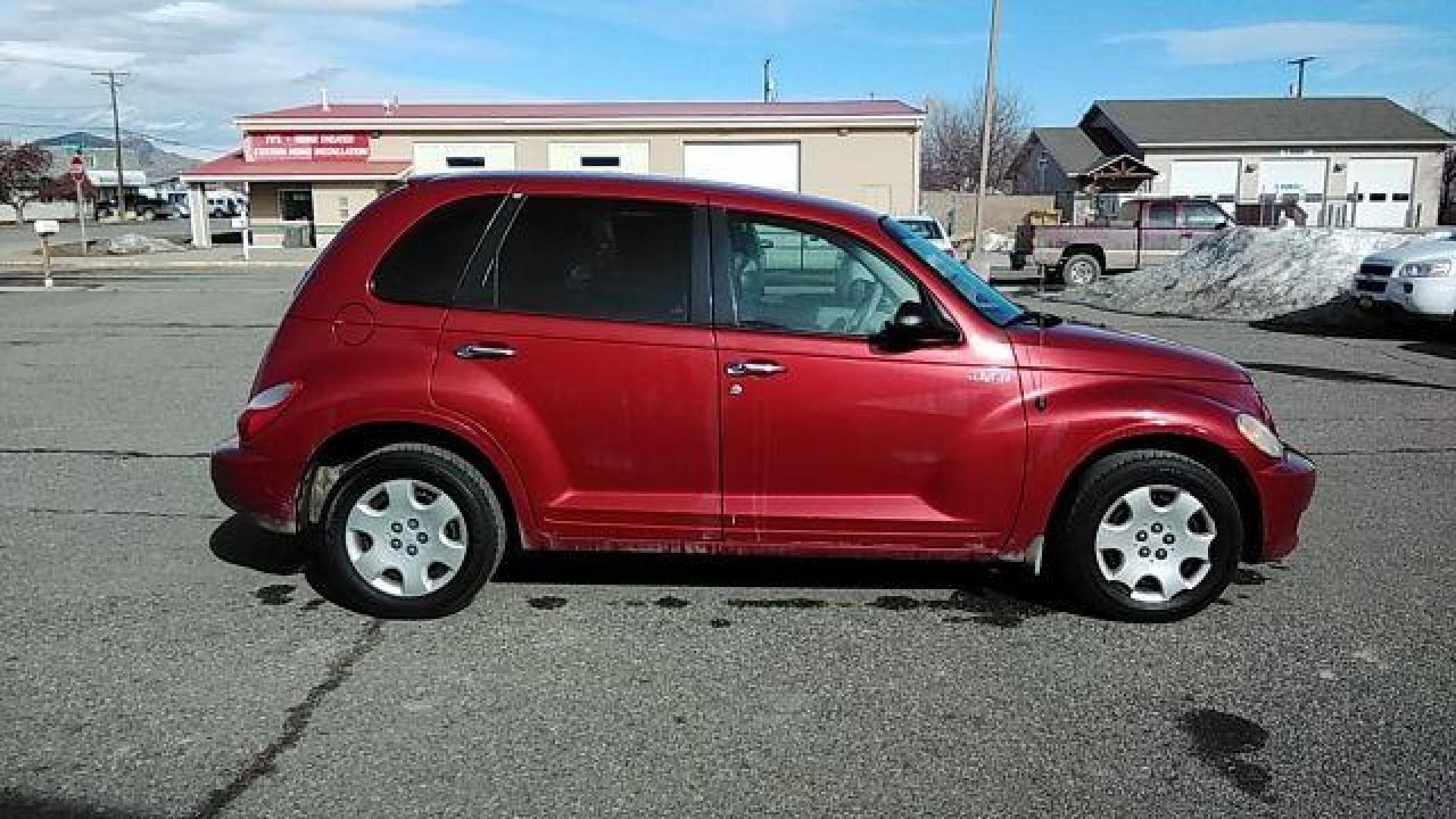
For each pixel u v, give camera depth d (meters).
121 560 5.44
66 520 6.12
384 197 4.77
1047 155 55.50
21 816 3.19
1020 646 4.45
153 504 6.46
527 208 4.66
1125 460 4.58
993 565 5.44
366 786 3.38
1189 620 4.73
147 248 36.62
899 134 36.09
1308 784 3.42
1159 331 15.15
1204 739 3.69
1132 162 33.12
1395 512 6.41
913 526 4.58
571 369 4.52
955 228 46.34
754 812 3.25
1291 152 47.53
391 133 37.06
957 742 3.67
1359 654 4.38
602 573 5.28
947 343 4.53
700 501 4.59
